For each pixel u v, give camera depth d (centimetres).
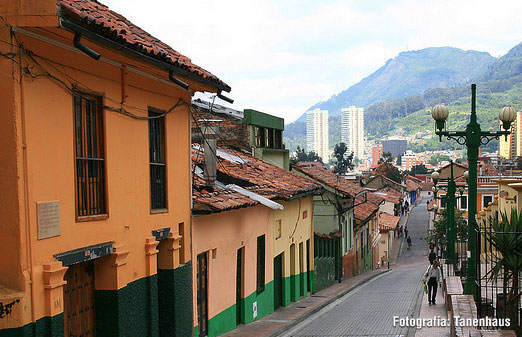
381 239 5619
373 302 2241
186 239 1202
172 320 1130
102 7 1024
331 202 3088
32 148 712
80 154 835
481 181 5538
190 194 1229
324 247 2814
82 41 757
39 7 676
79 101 838
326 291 2639
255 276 1738
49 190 745
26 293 691
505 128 1504
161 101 1092
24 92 700
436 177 2828
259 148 2402
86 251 820
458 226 3931
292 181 2159
